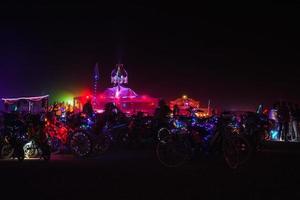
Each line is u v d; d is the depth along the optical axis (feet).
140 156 54.13
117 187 30.45
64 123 56.75
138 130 66.33
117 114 65.87
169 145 45.01
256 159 49.96
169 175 36.99
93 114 62.39
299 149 64.44
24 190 29.14
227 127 46.16
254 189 30.27
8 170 39.37
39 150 49.57
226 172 39.32
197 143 45.85
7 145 47.57
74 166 42.88
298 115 83.61
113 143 66.95
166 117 64.34
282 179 35.09
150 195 27.55
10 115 49.96
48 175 36.22
